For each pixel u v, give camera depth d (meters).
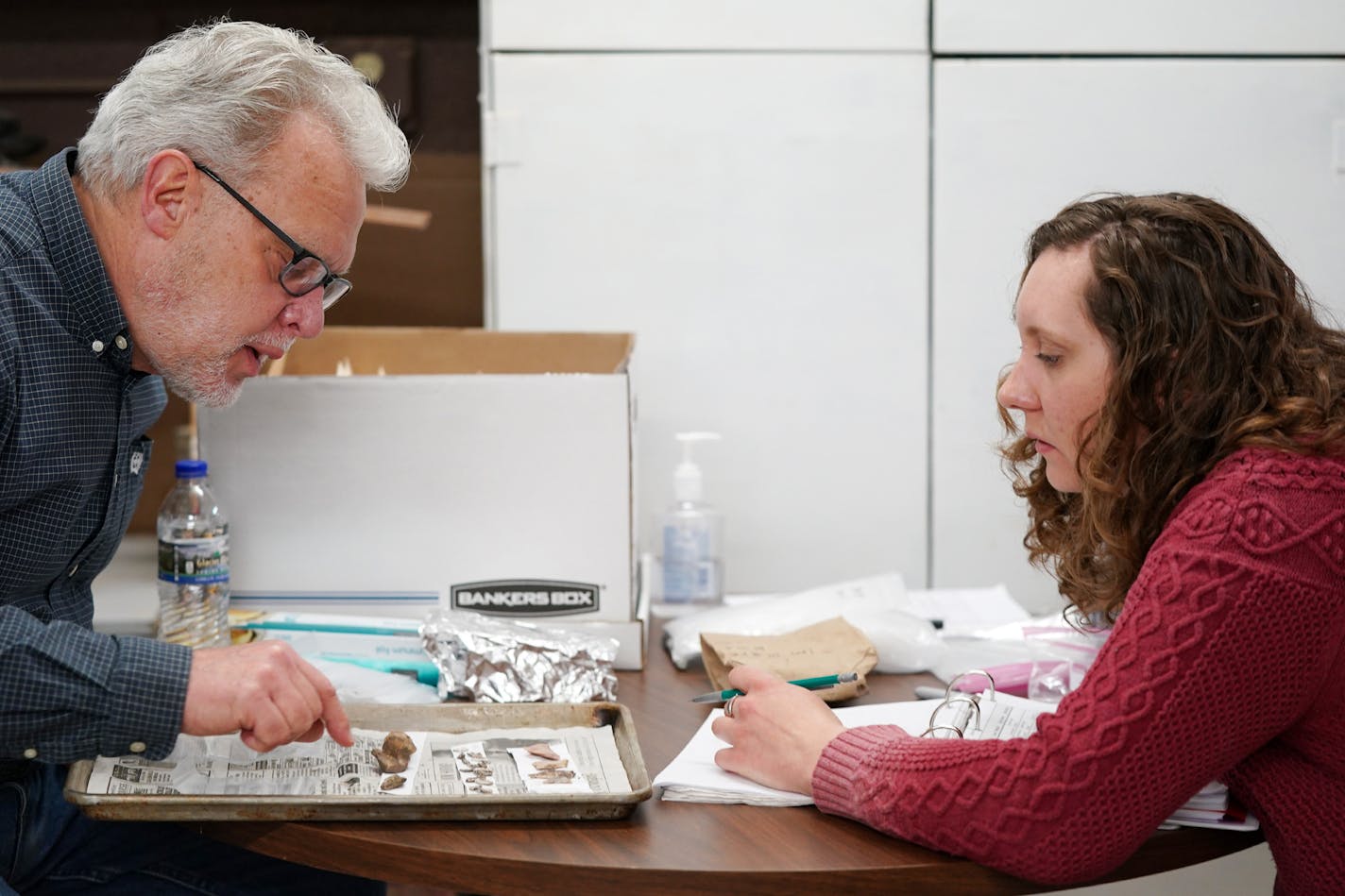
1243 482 0.91
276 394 1.37
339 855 0.93
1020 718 1.15
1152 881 1.42
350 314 2.01
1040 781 0.88
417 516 1.38
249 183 1.06
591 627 1.38
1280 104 1.83
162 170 1.05
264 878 1.17
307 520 1.39
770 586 1.90
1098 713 0.88
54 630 0.96
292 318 1.13
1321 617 0.88
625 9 1.80
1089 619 1.27
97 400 1.10
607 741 1.11
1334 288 1.87
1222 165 1.84
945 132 1.83
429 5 2.21
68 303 1.07
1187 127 1.83
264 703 0.95
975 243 1.85
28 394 1.05
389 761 1.04
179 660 0.96
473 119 2.22
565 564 1.39
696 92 1.82
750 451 1.88
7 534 1.09
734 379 1.87
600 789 0.99
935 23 1.81
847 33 1.81
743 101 1.82
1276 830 0.95
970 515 1.90
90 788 0.96
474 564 1.39
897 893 0.89
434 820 0.95
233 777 1.00
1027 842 0.87
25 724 0.94
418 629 1.29
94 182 1.08
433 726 1.13
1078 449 1.00
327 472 1.38
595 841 0.92
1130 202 1.00
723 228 1.84
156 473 2.16
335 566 1.39
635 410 1.58
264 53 1.08
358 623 1.33
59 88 2.19
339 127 1.10
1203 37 1.82
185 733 0.96
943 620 1.55
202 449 1.38
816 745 1.00
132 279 1.08
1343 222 1.86
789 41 1.81
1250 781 0.96
